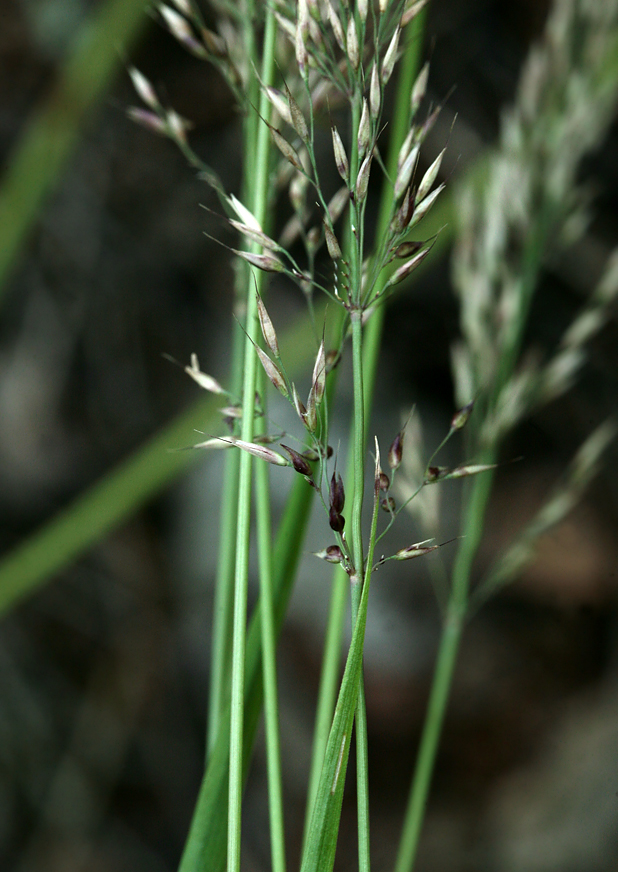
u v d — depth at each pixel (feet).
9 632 3.35
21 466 3.62
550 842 3.04
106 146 3.88
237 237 1.81
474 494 1.28
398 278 0.97
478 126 3.60
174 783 3.29
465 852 3.07
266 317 0.97
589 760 3.18
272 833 1.01
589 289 3.81
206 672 3.52
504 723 3.35
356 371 0.96
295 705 3.32
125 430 3.82
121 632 3.51
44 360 3.78
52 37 3.68
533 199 1.41
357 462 0.96
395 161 1.08
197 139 3.92
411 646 3.37
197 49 1.07
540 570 3.65
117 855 3.05
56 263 3.86
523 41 3.79
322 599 3.38
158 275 4.01
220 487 3.65
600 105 1.41
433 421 3.68
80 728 3.28
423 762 1.21
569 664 3.49
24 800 3.06
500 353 1.30
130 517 3.68
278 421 3.09
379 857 3.06
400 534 3.39
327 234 0.97
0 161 3.53
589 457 1.22
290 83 1.08
